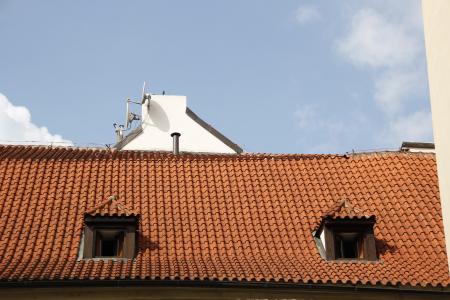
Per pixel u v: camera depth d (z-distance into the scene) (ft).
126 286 60.54
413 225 70.59
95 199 72.90
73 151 82.99
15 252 64.34
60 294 60.39
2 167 76.48
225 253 66.54
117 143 99.19
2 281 59.16
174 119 100.53
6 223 68.18
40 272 60.59
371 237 66.85
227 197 74.64
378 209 73.26
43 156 79.87
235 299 61.52
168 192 74.95
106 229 65.72
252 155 83.10
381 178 78.33
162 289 61.05
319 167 80.64
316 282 61.62
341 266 64.80
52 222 68.85
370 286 62.18
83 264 63.05
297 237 68.95
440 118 55.36
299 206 73.61
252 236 68.90
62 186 74.49
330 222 66.74
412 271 63.98
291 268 63.67
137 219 66.03
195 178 77.56
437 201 74.02
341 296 62.39
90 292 60.64
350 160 81.97
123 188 75.15
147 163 79.77
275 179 78.07
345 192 76.23
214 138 100.22
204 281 60.90
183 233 68.80
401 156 81.76
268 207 73.26
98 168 78.13
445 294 62.49
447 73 53.83
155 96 101.35
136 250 65.72
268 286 61.31
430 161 81.15
